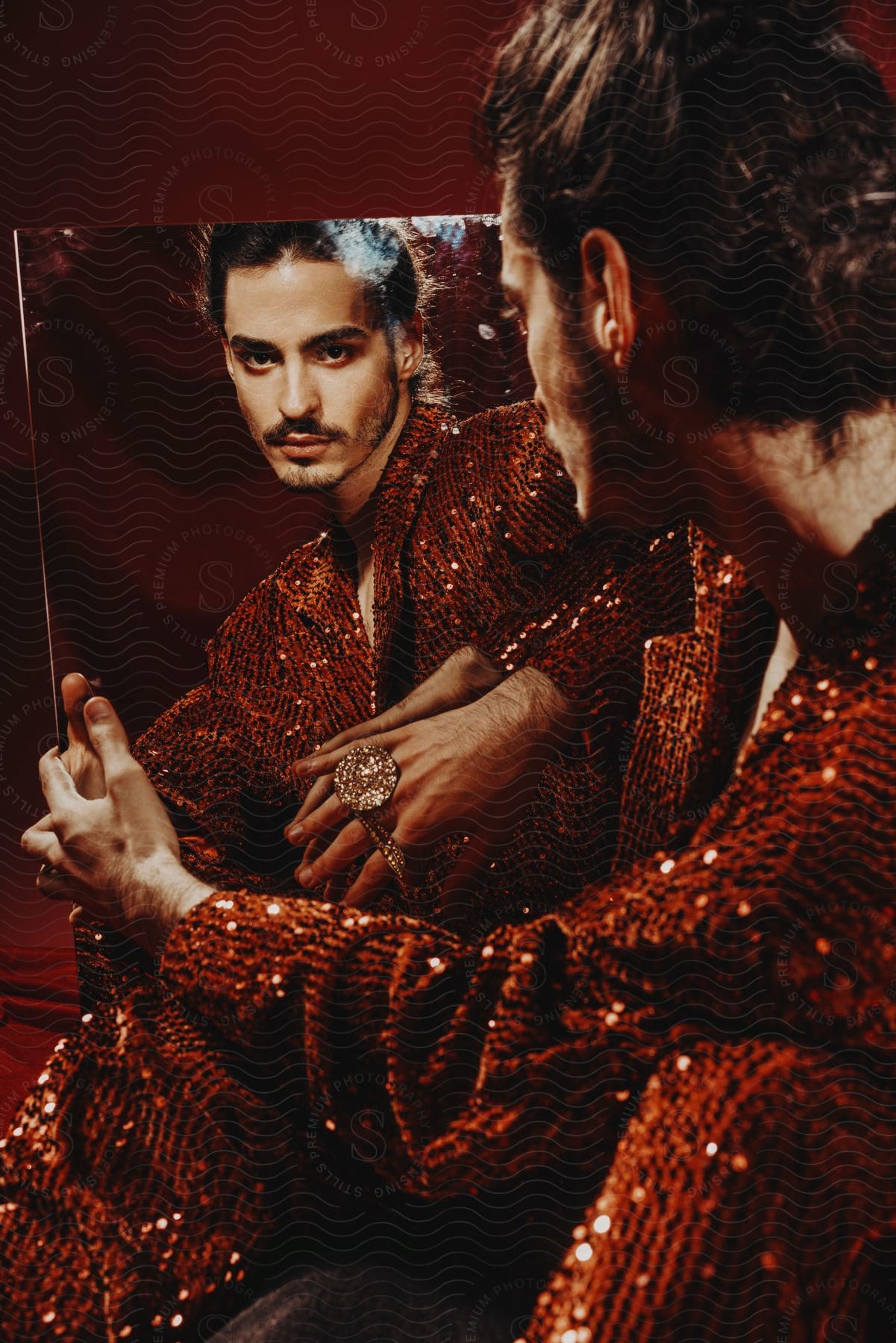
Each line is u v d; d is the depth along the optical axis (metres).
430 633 1.24
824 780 1.05
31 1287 1.17
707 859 1.07
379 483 1.26
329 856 1.25
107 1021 1.24
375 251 1.23
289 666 1.28
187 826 1.28
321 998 1.17
